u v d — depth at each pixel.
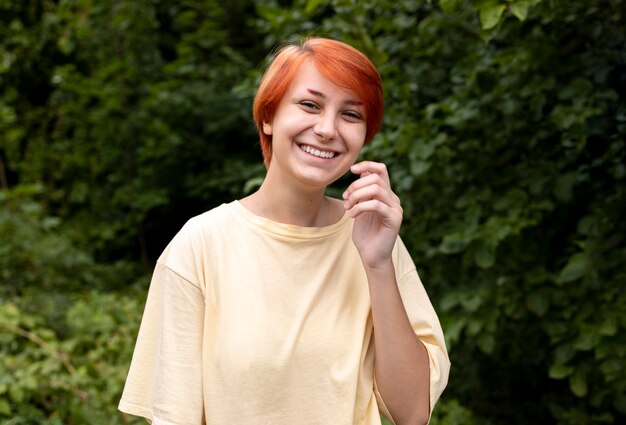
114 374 3.36
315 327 1.12
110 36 6.02
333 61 1.08
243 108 5.77
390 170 2.88
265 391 1.09
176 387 1.11
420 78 3.14
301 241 1.15
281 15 3.22
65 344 3.49
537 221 2.49
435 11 2.85
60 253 4.94
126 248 6.61
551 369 2.55
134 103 6.10
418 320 1.24
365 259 1.12
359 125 1.12
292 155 1.12
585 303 2.50
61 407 2.97
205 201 6.41
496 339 2.97
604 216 2.44
